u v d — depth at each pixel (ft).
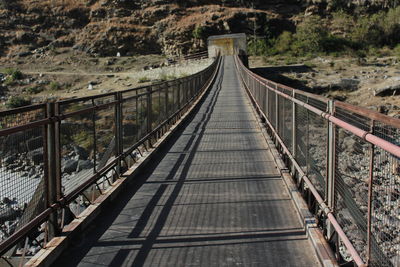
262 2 407.44
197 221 19.81
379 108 152.97
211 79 136.26
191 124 53.98
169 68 256.73
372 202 11.56
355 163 14.57
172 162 32.71
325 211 15.84
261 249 16.57
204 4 410.11
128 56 370.94
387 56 306.76
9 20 396.37
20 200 15.88
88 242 17.57
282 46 344.90
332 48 335.88
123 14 400.67
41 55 363.56
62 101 17.81
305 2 406.21
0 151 15.51
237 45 248.93
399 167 10.78
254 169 29.91
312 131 19.93
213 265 15.34
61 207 17.34
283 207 21.50
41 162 16.74
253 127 50.37
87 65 338.54
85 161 25.64
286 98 28.17
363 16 392.27
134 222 19.81
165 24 383.24
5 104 230.68
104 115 28.43
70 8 401.29
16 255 17.49
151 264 15.51
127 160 30.12
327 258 14.49
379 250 11.28
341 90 192.65
